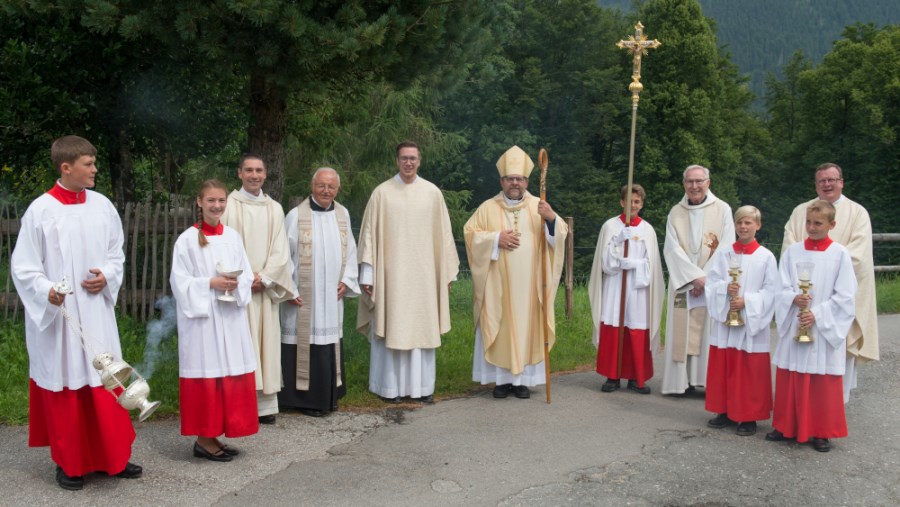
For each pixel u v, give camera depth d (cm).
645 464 502
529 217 666
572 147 3148
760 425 591
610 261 674
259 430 561
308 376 597
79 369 436
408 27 723
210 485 454
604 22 3127
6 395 595
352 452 515
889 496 457
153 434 539
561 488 462
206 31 652
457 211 2270
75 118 824
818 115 3438
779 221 3569
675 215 673
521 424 581
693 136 2961
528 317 657
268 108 816
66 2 653
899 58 3153
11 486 445
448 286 656
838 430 524
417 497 445
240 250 504
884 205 3228
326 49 670
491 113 2947
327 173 607
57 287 414
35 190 984
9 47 753
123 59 805
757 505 443
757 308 548
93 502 427
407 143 644
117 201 915
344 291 612
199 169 1362
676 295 655
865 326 590
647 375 678
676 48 2989
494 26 925
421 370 641
